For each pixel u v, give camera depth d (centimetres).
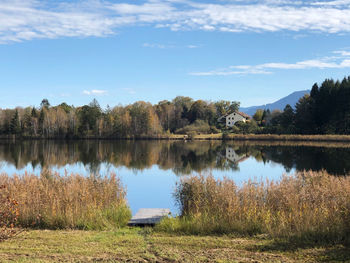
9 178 1352
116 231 902
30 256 657
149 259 641
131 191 1792
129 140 7550
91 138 8188
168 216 1074
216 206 1027
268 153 4028
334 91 7375
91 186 1224
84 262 620
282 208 999
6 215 895
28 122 8481
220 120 10031
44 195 1086
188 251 695
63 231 904
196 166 2853
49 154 3959
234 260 630
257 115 10612
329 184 1197
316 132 7325
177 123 9731
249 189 1099
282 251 689
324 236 779
